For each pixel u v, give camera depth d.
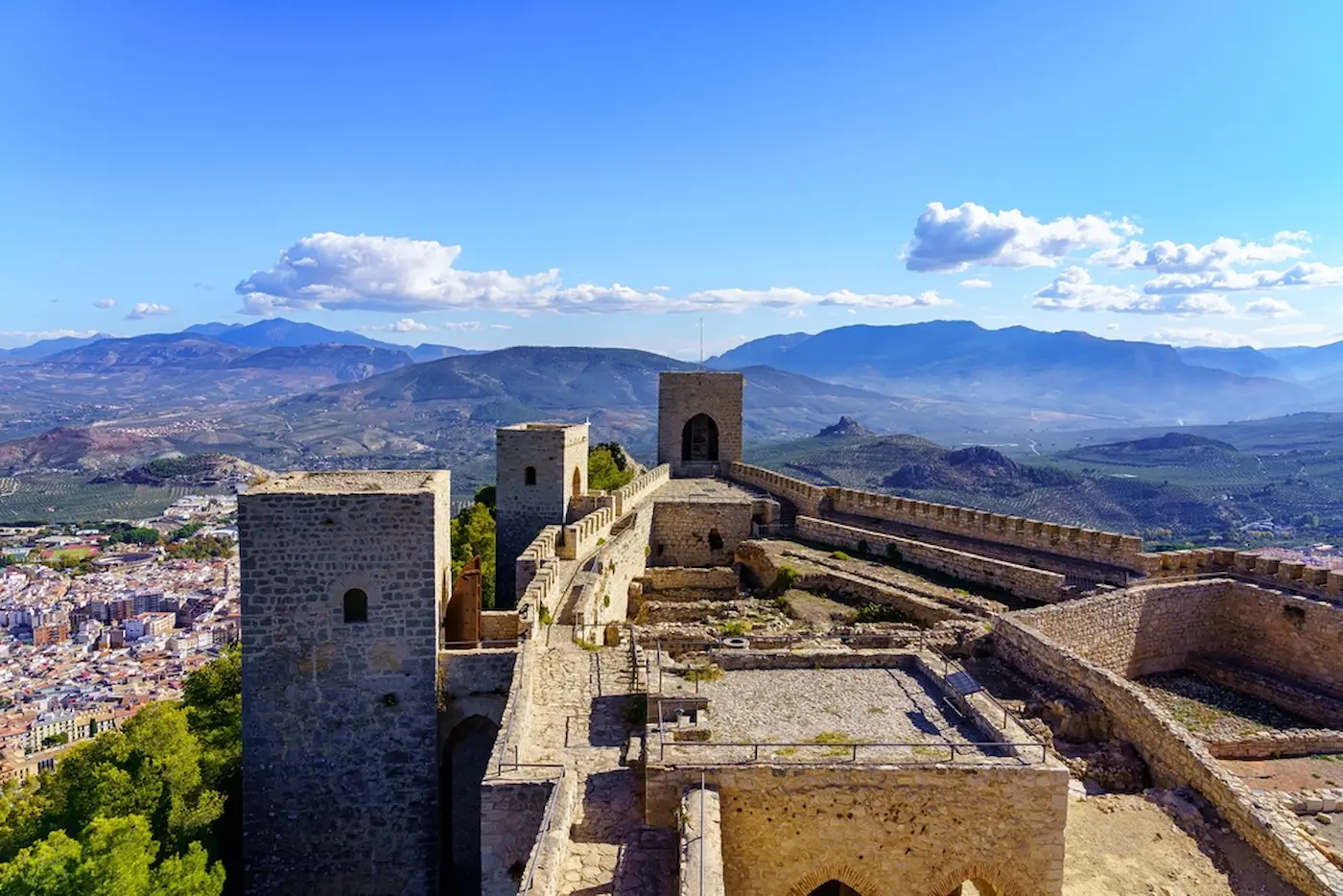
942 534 46.41
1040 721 24.34
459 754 26.36
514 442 45.56
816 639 29.17
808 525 49.34
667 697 18.78
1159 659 33.28
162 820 23.33
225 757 27.23
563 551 37.84
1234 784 20.16
